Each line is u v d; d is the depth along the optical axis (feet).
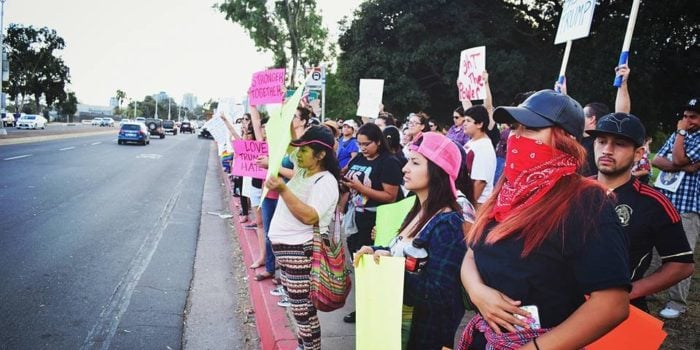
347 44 80.64
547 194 4.99
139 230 26.37
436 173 7.72
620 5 55.62
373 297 7.51
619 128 8.02
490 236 5.25
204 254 22.36
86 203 32.94
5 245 21.40
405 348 7.77
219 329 14.42
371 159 14.48
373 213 14.32
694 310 14.87
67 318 14.46
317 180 10.65
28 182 40.09
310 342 11.16
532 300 4.95
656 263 13.69
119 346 12.92
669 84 60.39
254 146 16.40
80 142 98.48
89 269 19.07
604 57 53.93
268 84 16.10
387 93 66.54
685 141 14.19
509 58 59.26
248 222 27.50
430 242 7.42
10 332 13.30
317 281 10.45
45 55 263.29
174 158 77.87
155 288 17.53
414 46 64.85
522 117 5.05
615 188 8.39
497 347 5.32
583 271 4.68
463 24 61.46
